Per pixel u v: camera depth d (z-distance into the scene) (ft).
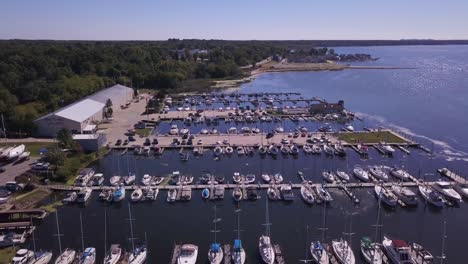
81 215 358.02
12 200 374.63
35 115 623.77
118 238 319.88
